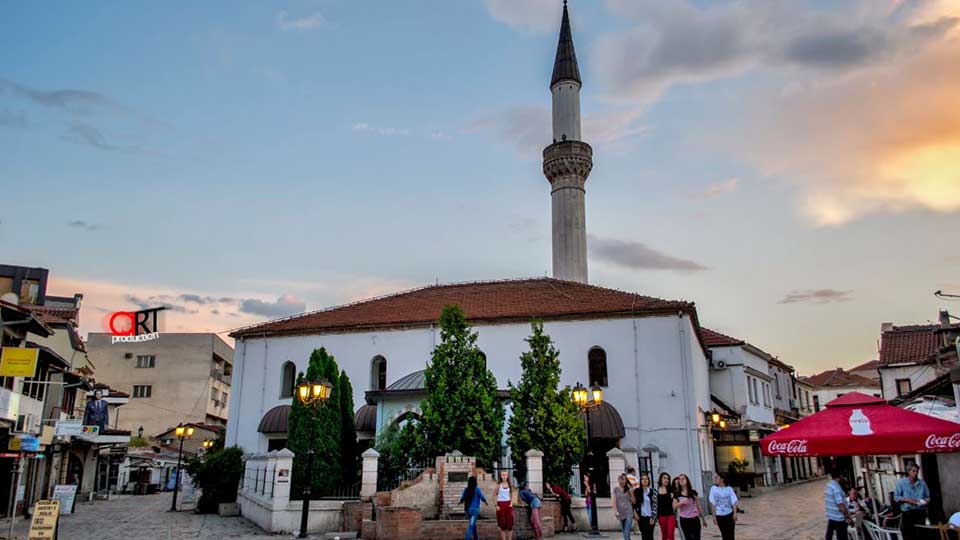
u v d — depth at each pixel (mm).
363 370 35250
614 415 30172
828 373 79438
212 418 68500
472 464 20859
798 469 53906
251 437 36375
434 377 23688
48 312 38969
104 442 38781
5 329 24844
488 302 36219
